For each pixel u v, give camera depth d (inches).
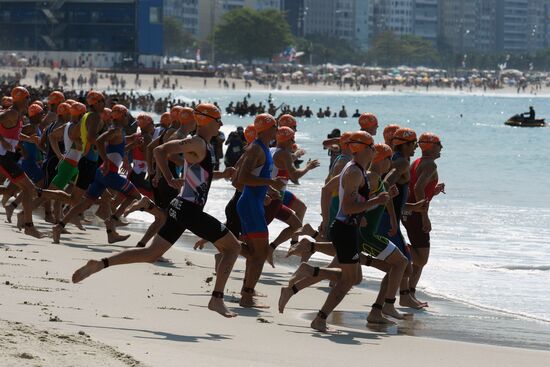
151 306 785.6
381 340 737.6
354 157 749.9
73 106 1148.5
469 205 1806.1
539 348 741.9
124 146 1152.8
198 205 722.8
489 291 1002.1
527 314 887.7
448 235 1421.0
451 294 981.2
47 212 1334.9
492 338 775.7
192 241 1274.6
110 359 519.8
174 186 730.2
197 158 717.9
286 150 926.4
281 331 733.9
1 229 1211.9
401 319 839.7
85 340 557.9
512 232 1457.9
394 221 836.6
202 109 716.7
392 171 824.9
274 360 605.0
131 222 1446.9
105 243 1181.1
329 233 792.9
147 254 718.5
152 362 541.3
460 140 4259.4
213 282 952.9
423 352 695.1
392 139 838.5
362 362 632.4
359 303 910.4
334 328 780.0
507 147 3754.9
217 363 564.4
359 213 753.6
